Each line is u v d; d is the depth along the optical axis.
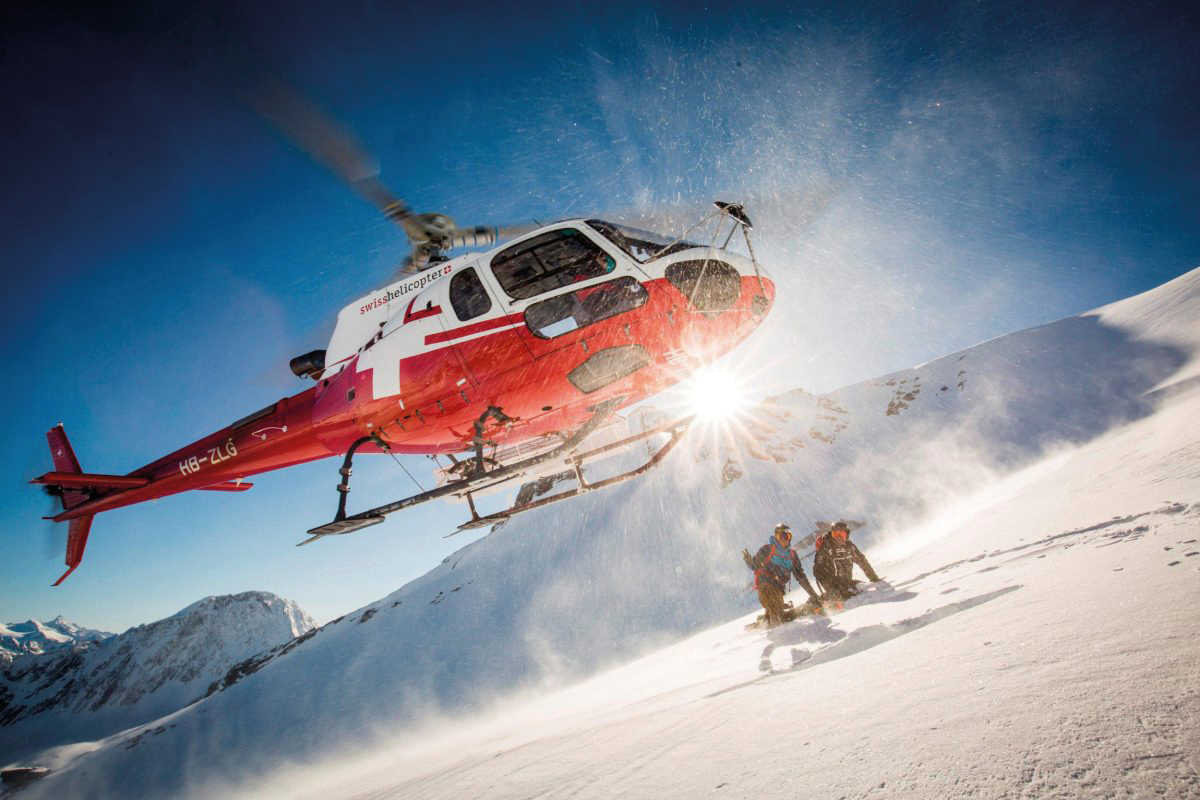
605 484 6.33
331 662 76.75
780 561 6.05
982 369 66.31
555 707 9.16
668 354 5.67
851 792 1.15
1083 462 11.40
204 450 7.55
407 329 5.99
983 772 1.04
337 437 6.52
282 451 7.04
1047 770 0.97
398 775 9.24
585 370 5.59
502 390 5.74
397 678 63.19
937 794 1.01
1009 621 2.10
